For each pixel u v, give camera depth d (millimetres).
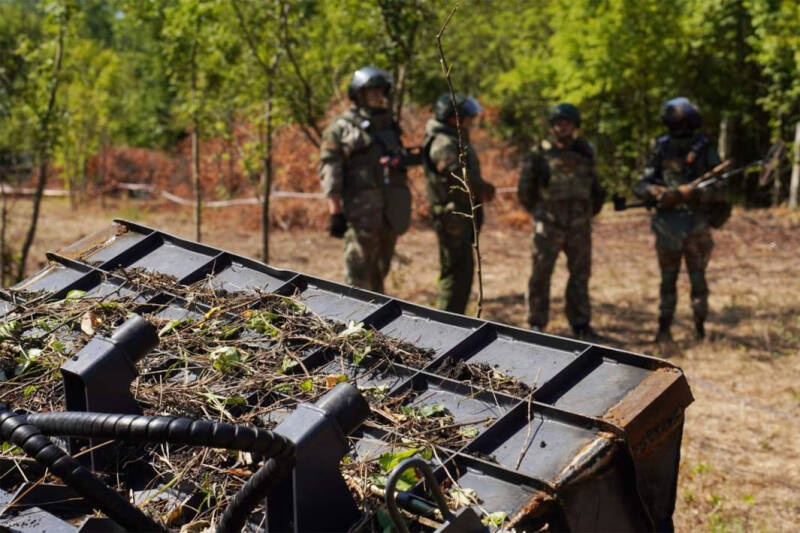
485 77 21109
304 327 2984
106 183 22422
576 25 16094
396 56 8453
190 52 9680
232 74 9547
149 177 22922
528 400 2422
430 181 7008
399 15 8242
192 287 3312
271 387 2643
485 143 17594
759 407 5910
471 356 2768
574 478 2156
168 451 2395
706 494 4648
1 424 1851
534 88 19281
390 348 2812
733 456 5148
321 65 9148
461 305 7207
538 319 7648
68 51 9828
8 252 9844
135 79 24453
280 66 9125
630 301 9086
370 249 6820
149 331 2369
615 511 2289
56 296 3342
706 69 17125
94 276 3451
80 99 18562
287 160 15242
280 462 1819
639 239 12891
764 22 14328
